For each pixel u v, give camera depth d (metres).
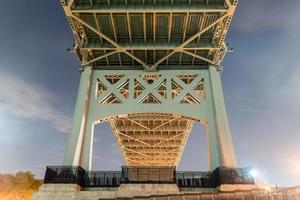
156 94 30.20
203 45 30.11
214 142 26.86
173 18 28.08
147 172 21.92
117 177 22.72
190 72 31.75
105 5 26.88
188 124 48.72
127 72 31.91
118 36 30.36
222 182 21.03
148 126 50.50
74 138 25.95
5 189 75.75
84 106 28.28
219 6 26.45
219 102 28.55
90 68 31.28
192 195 17.09
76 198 20.56
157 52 31.20
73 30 28.80
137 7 26.66
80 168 22.56
